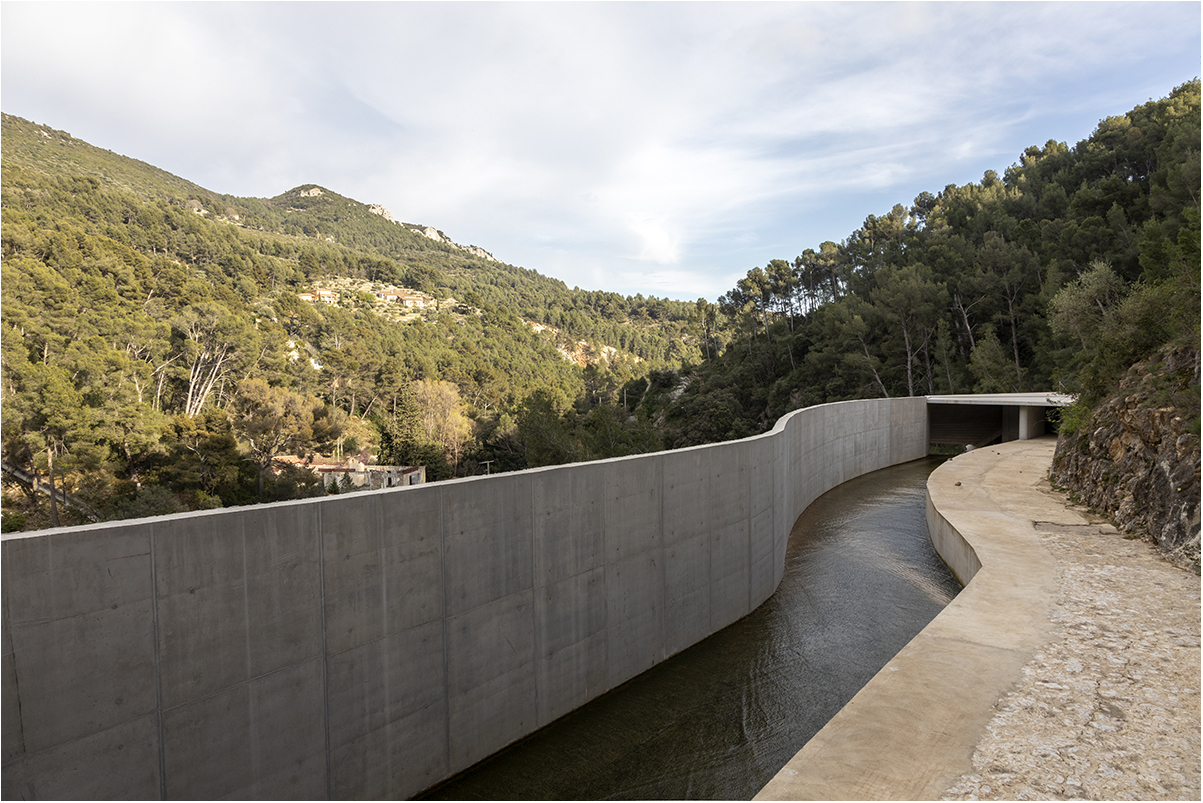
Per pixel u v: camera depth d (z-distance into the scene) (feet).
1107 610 21.47
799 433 51.93
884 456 79.77
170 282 249.14
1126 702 15.46
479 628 20.47
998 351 142.51
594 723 23.06
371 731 17.74
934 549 41.68
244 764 15.25
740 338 261.65
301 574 16.15
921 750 13.55
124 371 155.94
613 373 424.05
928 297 157.79
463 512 19.89
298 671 16.16
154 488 112.88
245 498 136.36
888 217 253.85
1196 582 24.00
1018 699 15.74
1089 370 45.65
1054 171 209.46
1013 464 58.18
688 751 21.22
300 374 262.06
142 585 13.61
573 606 23.77
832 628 31.48
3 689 11.91
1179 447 29.73
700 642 30.42
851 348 175.32
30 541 12.19
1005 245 160.15
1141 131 175.11
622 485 25.77
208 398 215.92
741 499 33.60
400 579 18.26
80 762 12.83
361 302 524.93
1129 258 118.83
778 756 20.90
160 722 13.93
